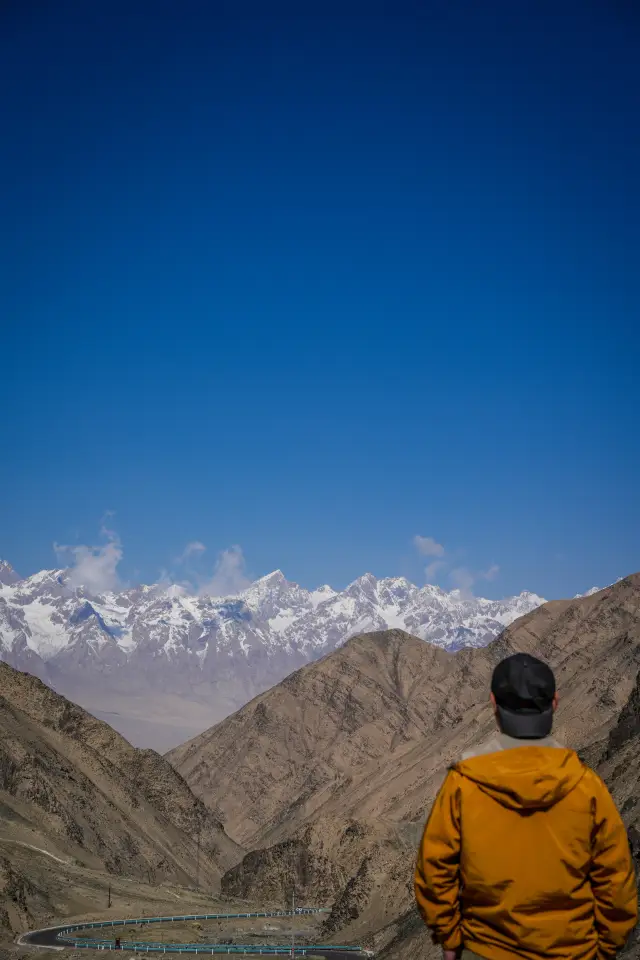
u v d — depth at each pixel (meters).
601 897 5.93
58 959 85.12
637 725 83.62
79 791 165.12
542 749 6.08
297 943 102.94
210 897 146.12
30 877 123.88
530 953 5.88
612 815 5.91
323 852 152.00
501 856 5.85
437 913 6.13
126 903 126.88
